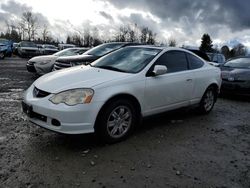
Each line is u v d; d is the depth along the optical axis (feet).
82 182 9.83
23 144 12.83
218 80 20.35
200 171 11.16
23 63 60.18
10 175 10.00
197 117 19.31
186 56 17.98
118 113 13.51
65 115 11.76
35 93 13.20
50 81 13.33
